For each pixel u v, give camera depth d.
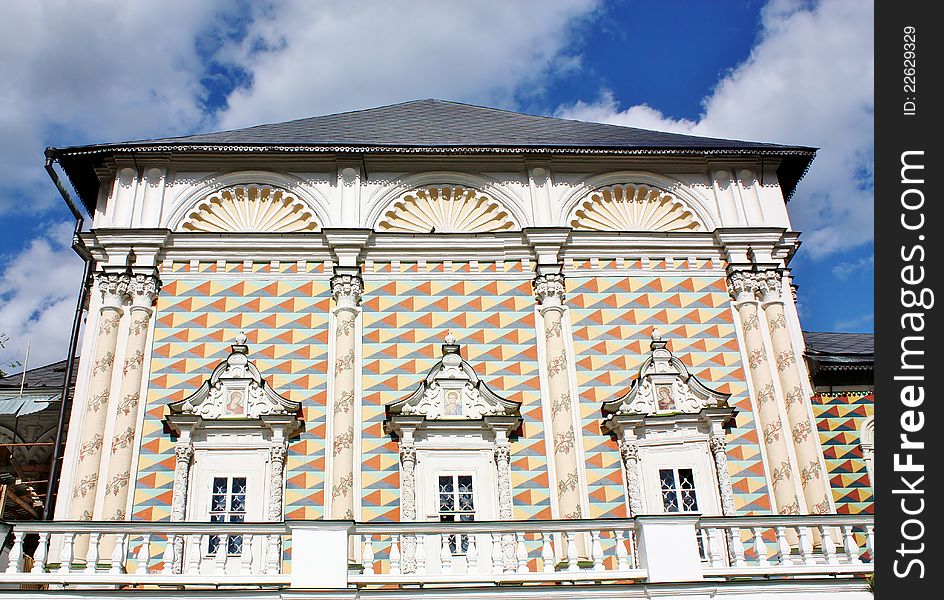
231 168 23.25
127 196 22.50
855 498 20.14
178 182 22.95
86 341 20.61
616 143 24.55
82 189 24.48
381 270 22.17
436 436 19.91
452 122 27.05
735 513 19.58
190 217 22.66
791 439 20.61
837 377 21.55
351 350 20.88
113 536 18.31
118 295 21.05
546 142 24.45
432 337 21.38
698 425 20.34
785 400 21.05
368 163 23.48
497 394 20.66
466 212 23.44
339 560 14.04
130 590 13.63
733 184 24.02
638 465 19.97
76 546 18.06
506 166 23.80
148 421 19.83
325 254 22.22
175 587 14.90
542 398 20.77
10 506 20.41
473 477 19.64
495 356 21.23
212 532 14.52
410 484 19.25
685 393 20.78
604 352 21.47
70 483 19.02
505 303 21.94
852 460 20.58
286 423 19.58
